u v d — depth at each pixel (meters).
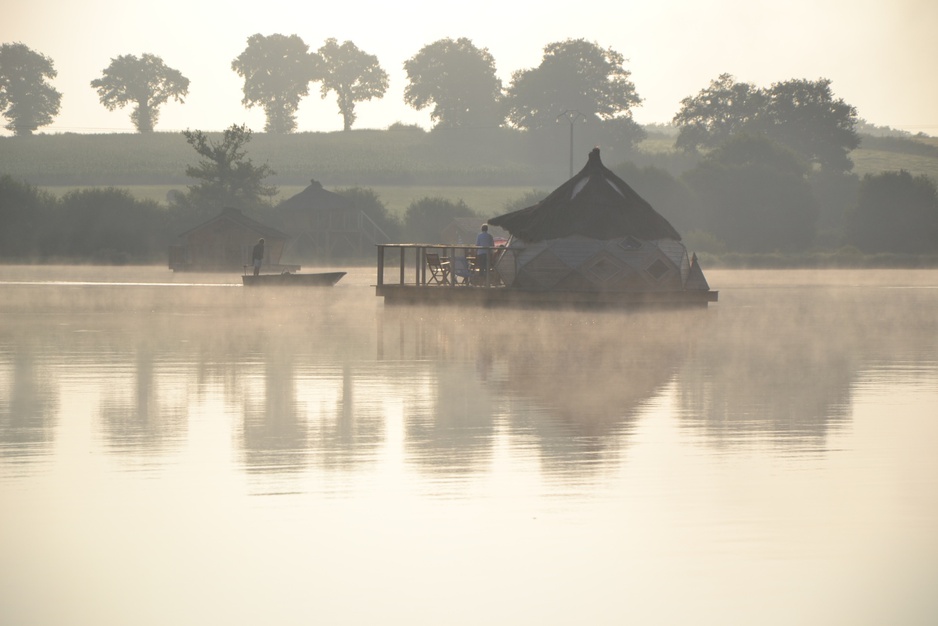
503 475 25.12
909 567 19.00
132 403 35.38
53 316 75.81
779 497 23.28
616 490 23.78
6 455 27.20
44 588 18.16
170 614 17.14
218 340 57.47
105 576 18.64
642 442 29.00
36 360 47.75
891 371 44.66
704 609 17.25
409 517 21.70
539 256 87.44
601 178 90.31
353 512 22.06
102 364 46.19
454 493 23.52
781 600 17.59
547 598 17.66
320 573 18.72
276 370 44.19
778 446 28.53
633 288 87.38
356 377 41.91
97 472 25.41
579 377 42.00
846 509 22.38
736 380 41.31
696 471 25.58
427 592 17.91
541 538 20.44
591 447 28.25
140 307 86.19
